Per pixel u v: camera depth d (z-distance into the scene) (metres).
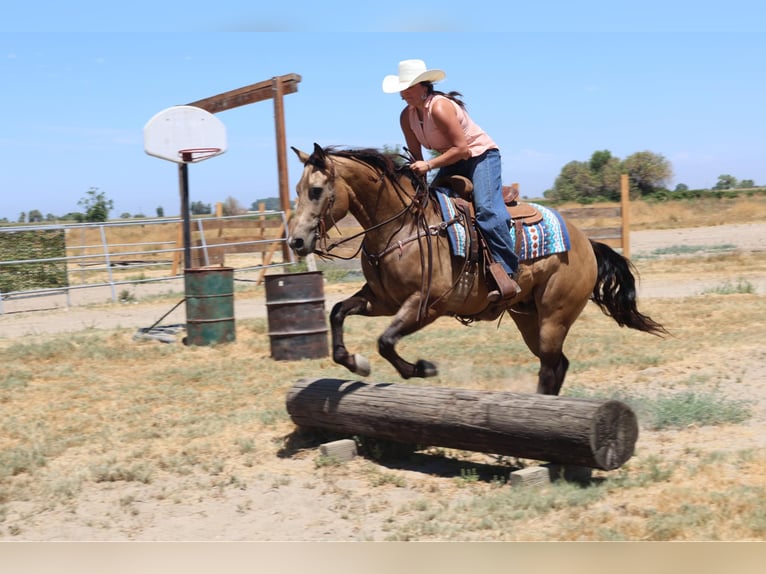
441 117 6.39
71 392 8.91
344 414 6.52
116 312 15.63
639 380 8.74
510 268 6.57
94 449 6.99
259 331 12.05
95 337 11.73
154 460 6.64
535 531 4.77
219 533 5.12
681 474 5.57
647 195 55.12
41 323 14.33
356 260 22.19
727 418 7.00
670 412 7.04
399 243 6.18
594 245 7.56
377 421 6.31
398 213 6.24
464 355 10.49
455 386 8.78
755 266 20.48
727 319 12.35
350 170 6.14
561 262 6.98
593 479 5.65
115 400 8.59
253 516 5.40
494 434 5.69
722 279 18.22
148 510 5.57
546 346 7.06
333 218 6.16
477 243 6.48
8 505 5.73
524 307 7.24
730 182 85.31
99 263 27.72
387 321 13.52
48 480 6.21
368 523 5.16
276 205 23.39
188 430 7.41
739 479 5.38
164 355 10.81
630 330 12.02
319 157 6.07
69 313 15.66
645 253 25.42
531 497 5.23
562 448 5.39
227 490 5.89
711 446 6.29
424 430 6.05
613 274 7.55
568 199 53.69
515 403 5.64
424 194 6.31
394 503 5.52
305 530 5.11
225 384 9.23
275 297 10.32
